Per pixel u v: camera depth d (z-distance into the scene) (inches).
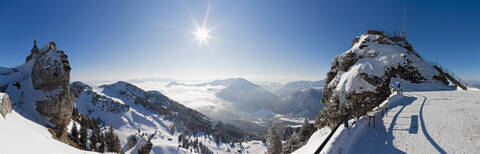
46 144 472.7
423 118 434.3
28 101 951.6
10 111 658.8
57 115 994.1
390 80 1076.5
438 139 313.6
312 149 351.9
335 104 997.8
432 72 1149.7
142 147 927.7
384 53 1301.7
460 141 293.1
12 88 1000.9
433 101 631.2
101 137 2293.3
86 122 2509.8
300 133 1412.4
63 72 1047.0
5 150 301.0
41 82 1003.9
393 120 451.8
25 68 1219.2
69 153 535.8
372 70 1047.6
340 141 336.2
